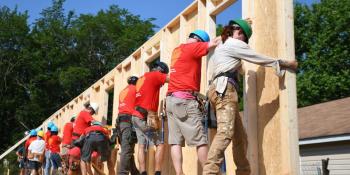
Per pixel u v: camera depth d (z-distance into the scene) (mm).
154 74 5121
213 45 3945
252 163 3904
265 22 4031
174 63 4133
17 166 21047
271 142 3773
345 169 9578
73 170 7348
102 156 6387
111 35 29500
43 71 27438
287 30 3705
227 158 4426
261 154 3896
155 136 5035
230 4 4758
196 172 5062
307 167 10922
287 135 3533
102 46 29656
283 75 3605
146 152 5527
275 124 3740
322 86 20500
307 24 23562
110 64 29109
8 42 27172
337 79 20344
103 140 6336
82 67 28141
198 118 3906
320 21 22828
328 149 10227
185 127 3896
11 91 26391
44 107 26406
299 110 13977
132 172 5824
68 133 8438
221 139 3281
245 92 4105
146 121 5090
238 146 3605
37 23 30531
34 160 9336
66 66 28875
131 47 28734
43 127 13195
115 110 7922
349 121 10031
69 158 7508
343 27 21312
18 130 25641
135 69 7367
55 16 31453
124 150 5477
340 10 21547
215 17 5184
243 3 4398
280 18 3764
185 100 3932
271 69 3850
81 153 6480
